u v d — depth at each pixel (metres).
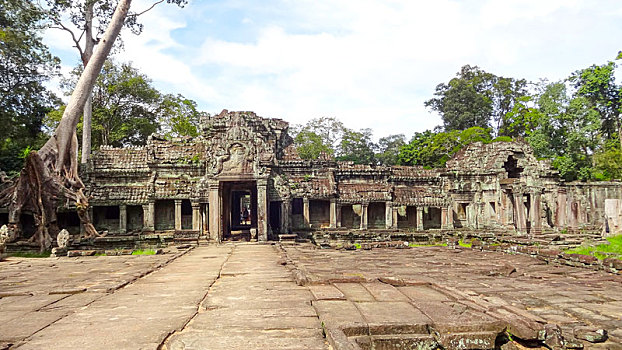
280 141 36.12
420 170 37.19
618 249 22.47
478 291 11.61
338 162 35.62
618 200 27.62
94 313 8.54
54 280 13.21
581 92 54.69
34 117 43.41
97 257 20.98
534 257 19.27
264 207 28.17
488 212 34.78
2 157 39.47
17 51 39.31
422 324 7.21
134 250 27.27
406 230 34.03
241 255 20.20
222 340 6.64
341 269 14.92
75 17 33.69
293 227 32.12
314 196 32.19
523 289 11.95
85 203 28.19
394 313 8.07
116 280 12.53
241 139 28.59
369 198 33.25
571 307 10.10
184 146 33.41
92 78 29.45
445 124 74.38
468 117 69.62
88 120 38.59
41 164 26.69
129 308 8.93
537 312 9.79
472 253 21.75
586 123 51.28
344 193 33.22
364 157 73.56
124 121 54.12
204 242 27.58
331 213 32.59
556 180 37.53
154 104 55.66
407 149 64.44
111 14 34.34
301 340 6.61
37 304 9.46
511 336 7.69
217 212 28.20
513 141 34.72
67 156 29.28
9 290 11.26
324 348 6.24
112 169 32.34
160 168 32.06
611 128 56.19
